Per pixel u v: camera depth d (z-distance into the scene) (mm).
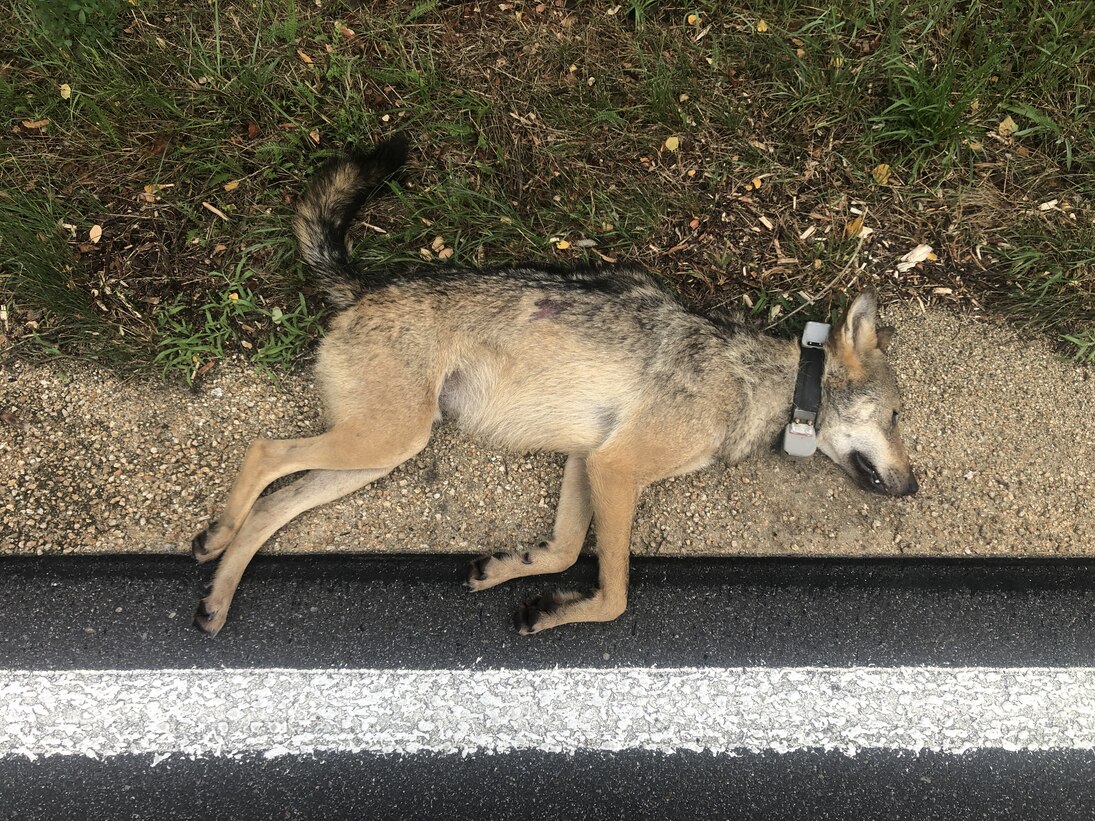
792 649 1384
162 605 1347
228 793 1267
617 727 1327
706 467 1473
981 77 1598
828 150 1613
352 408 1350
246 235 1489
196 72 1515
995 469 1506
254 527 1361
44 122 1469
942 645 1396
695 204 1570
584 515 1413
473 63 1582
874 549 1455
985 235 1601
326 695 1320
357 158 1425
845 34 1654
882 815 1309
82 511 1375
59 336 1429
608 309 1379
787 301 1564
